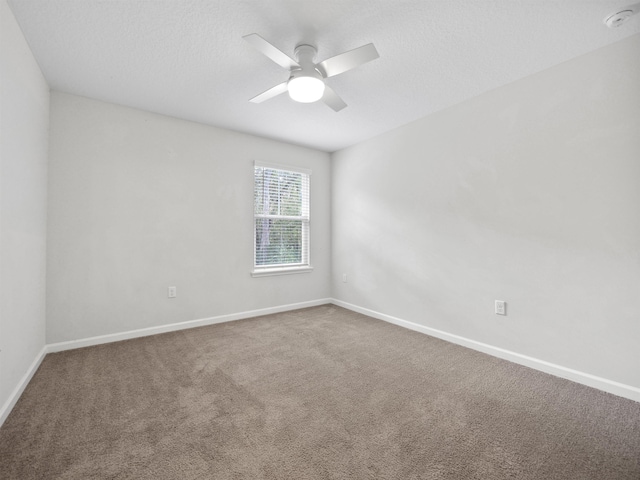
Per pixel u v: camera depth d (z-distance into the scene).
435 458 1.34
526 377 2.12
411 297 3.23
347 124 3.30
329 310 4.02
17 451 1.36
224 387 1.97
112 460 1.31
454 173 2.80
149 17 1.69
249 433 1.50
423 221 3.10
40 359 2.29
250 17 1.69
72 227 2.59
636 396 1.81
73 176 2.59
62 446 1.39
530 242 2.29
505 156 2.43
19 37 1.76
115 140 2.79
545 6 1.60
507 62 2.12
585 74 2.01
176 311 3.14
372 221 3.73
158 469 1.26
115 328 2.80
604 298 1.94
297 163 4.07
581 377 2.03
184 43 1.92
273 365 2.31
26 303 1.96
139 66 2.18
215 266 3.39
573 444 1.44
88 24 1.74
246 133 3.60
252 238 3.68
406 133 3.28
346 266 4.14
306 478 1.22
